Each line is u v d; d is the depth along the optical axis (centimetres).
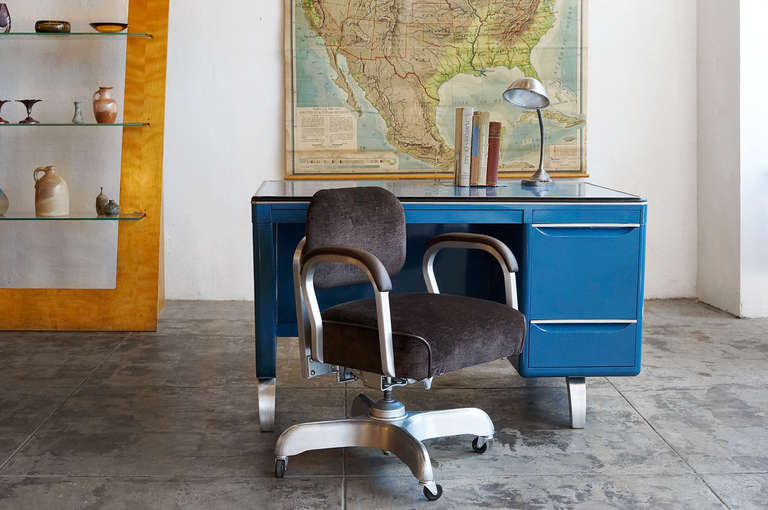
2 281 465
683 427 284
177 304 470
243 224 473
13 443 267
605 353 282
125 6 452
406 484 239
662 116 477
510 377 344
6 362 358
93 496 229
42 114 454
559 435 278
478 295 333
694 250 487
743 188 434
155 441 270
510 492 234
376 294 215
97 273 466
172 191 470
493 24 457
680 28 472
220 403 308
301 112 460
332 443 247
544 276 278
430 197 274
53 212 410
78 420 288
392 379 238
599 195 283
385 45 456
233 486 237
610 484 239
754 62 427
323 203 235
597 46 471
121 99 455
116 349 380
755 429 282
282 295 318
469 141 314
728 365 357
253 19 459
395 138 462
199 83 463
